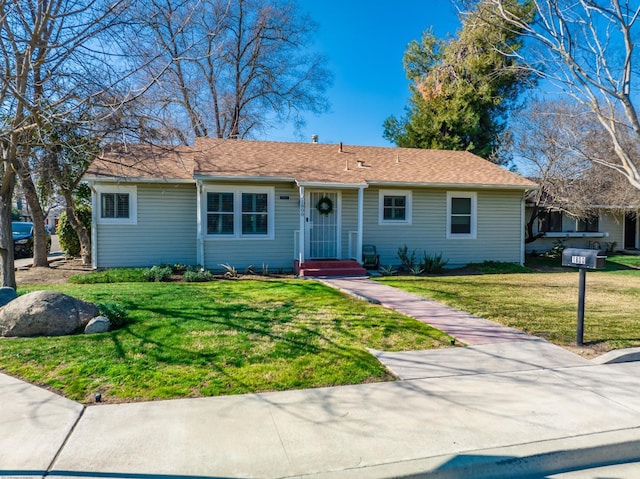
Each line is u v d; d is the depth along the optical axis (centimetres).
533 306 807
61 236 1658
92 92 554
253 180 1233
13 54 525
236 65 2444
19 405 360
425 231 1443
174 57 553
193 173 1164
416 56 2511
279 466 278
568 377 446
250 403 371
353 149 1636
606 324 667
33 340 532
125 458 283
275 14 2317
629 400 391
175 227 1286
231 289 951
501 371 461
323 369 453
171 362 462
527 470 297
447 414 356
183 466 276
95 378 417
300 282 1084
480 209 1494
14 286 799
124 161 1238
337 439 312
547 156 1728
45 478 259
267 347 518
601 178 1717
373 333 591
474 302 842
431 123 2458
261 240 1302
